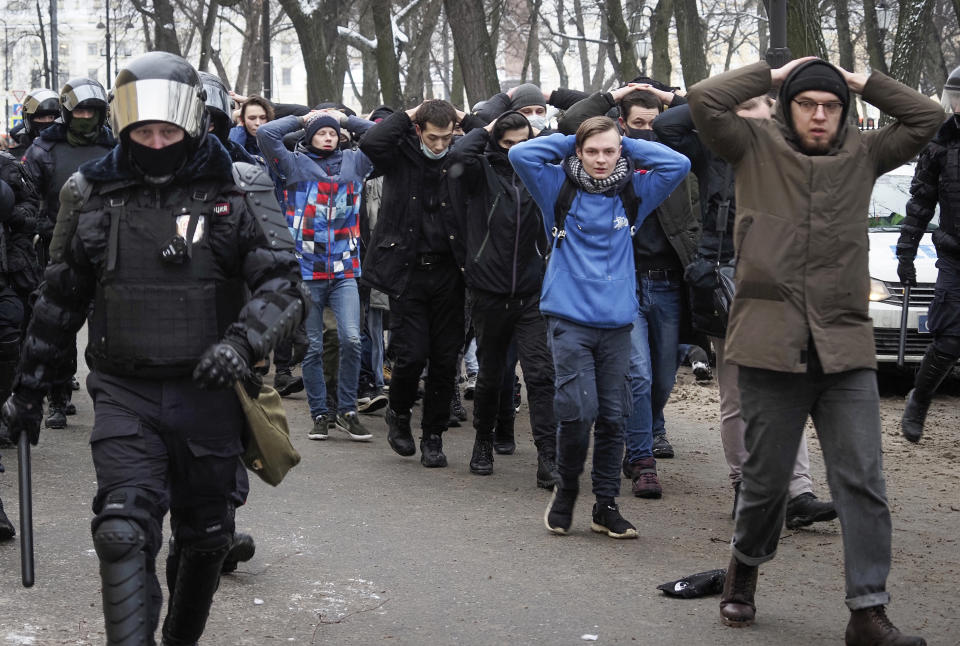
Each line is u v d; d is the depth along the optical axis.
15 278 6.83
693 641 4.24
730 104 4.06
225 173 3.43
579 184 5.40
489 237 6.67
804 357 4.01
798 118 4.08
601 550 5.46
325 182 7.79
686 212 6.52
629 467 6.80
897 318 9.85
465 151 6.61
